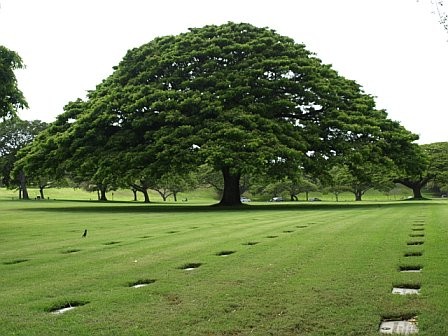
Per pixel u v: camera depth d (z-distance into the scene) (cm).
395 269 895
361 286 766
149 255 1136
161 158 3356
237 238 1448
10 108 2138
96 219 2462
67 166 3772
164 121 3653
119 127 3909
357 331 557
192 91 3728
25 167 4066
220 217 2467
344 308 646
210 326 584
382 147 3872
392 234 1451
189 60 4009
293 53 4156
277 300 694
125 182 3744
